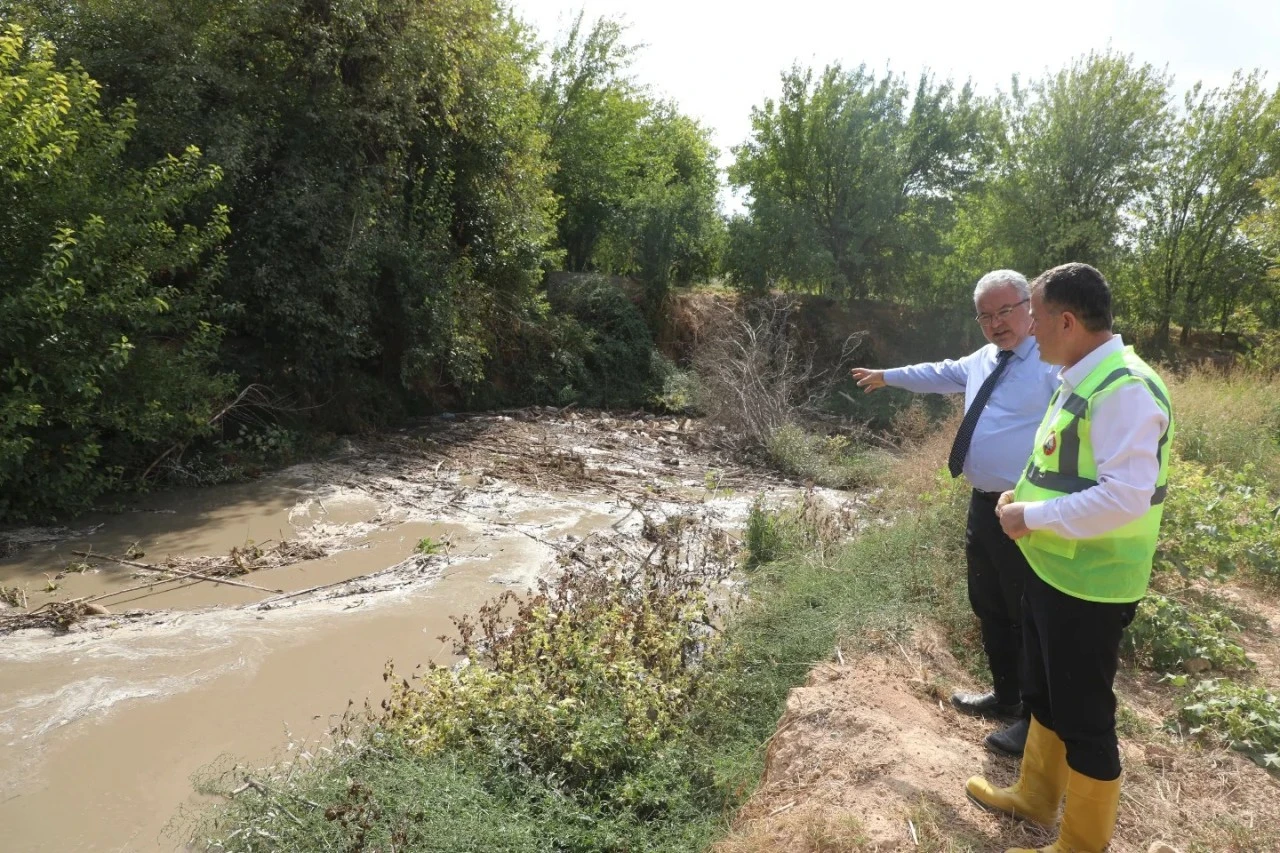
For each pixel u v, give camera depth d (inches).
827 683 168.1
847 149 872.9
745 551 326.3
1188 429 388.5
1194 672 176.7
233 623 256.7
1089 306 100.1
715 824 146.8
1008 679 151.3
